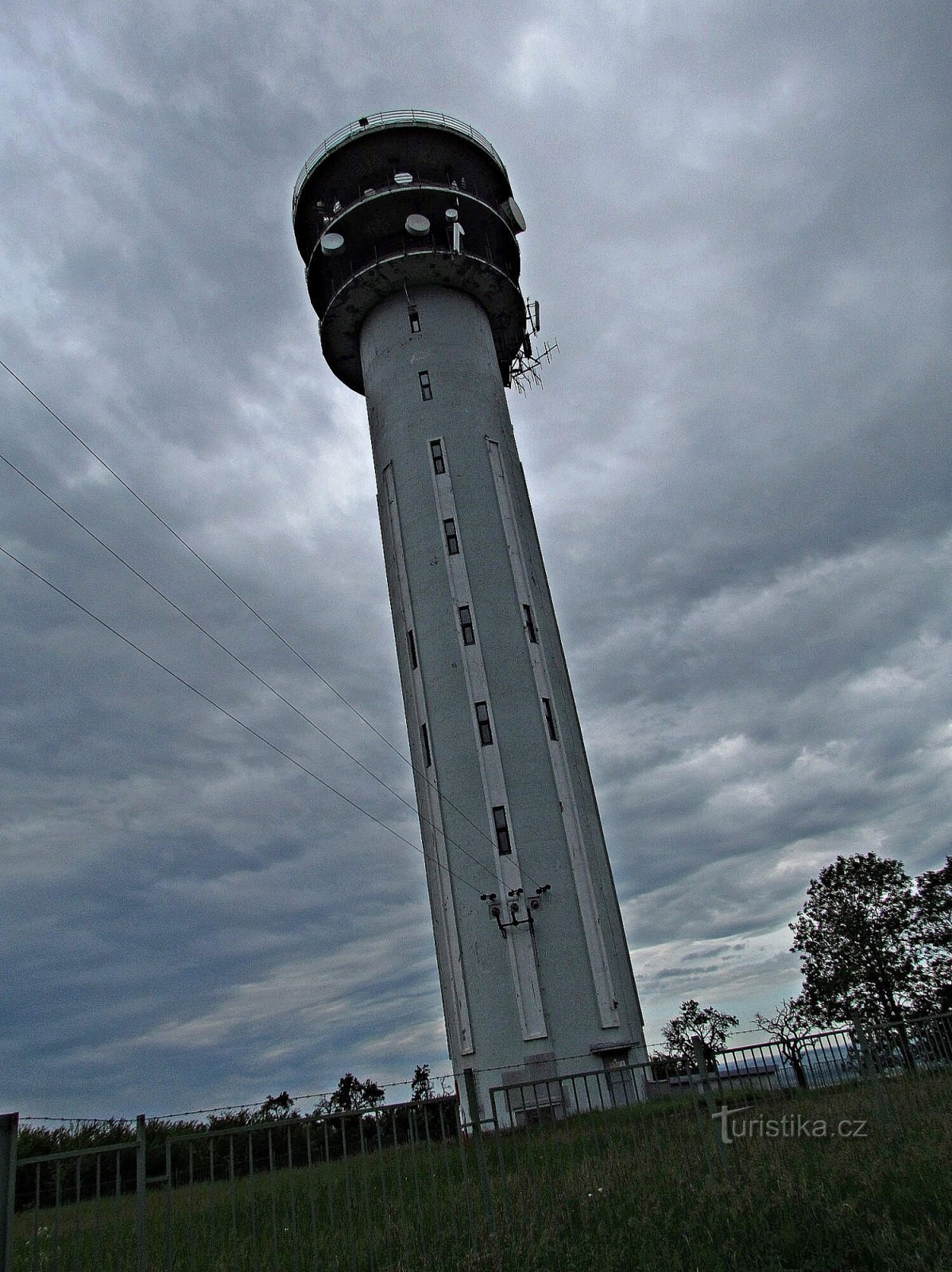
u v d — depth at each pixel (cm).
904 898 4241
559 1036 2944
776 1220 1000
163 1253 1048
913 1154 1198
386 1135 1132
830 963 4228
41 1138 1247
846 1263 868
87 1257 1081
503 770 3312
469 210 4284
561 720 3506
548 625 3759
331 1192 1026
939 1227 909
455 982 3141
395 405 4022
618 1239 982
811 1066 1652
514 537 3766
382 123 4269
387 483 3972
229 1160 981
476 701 3428
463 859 3238
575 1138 1340
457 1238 1038
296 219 4466
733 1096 1525
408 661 3672
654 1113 1421
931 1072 1698
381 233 4316
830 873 4394
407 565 3759
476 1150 1128
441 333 4122
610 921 3272
